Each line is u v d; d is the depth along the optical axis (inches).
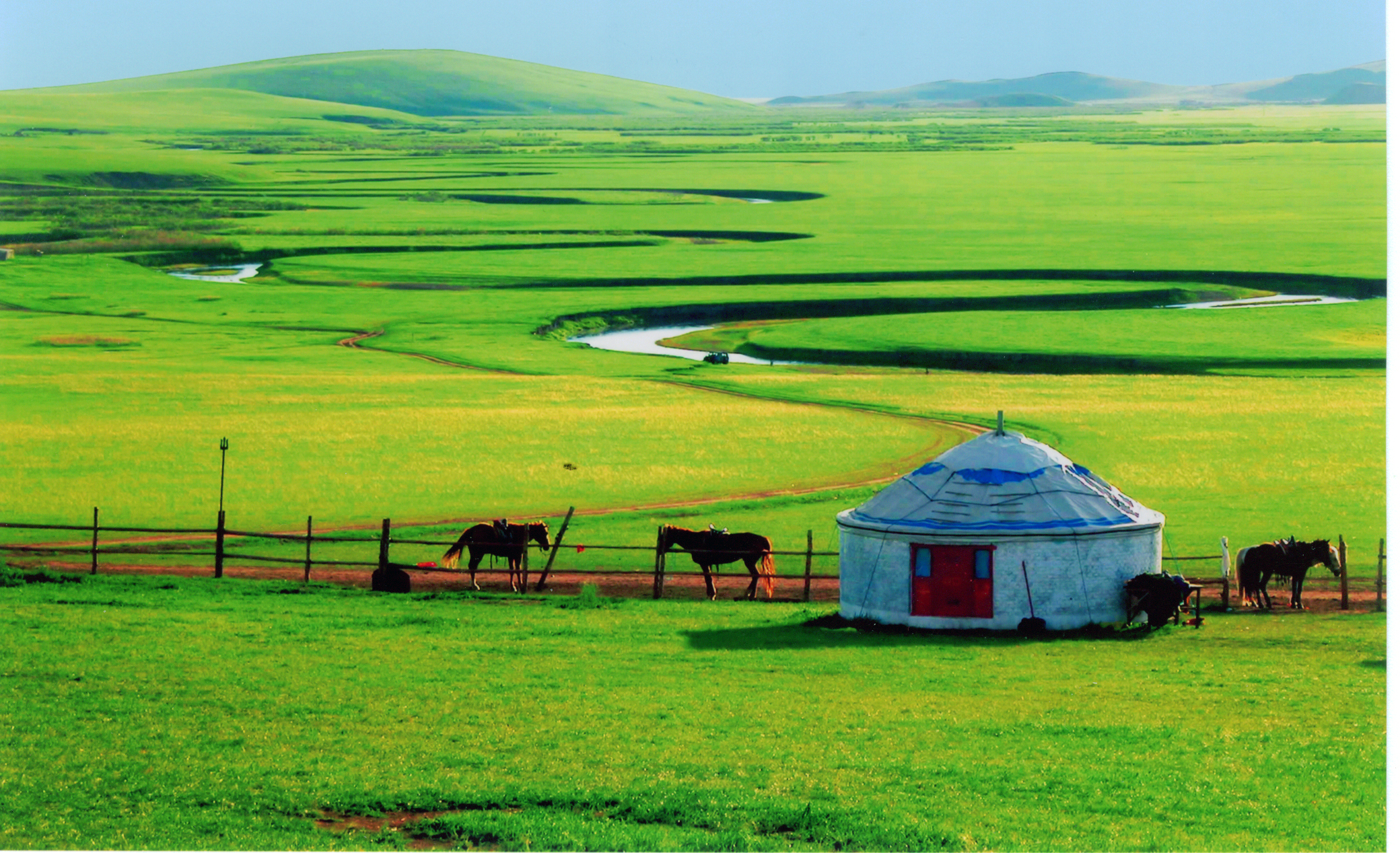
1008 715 1948.8
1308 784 1626.5
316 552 3607.3
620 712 1953.7
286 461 5128.0
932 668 2271.2
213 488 4606.3
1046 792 1606.8
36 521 4015.8
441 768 1694.1
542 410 6520.7
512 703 2001.7
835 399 7106.3
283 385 7445.9
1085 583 2655.0
